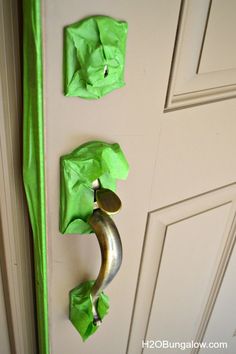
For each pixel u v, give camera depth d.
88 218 0.49
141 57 0.43
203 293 0.84
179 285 0.77
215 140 0.58
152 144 0.51
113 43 0.39
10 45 0.38
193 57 0.48
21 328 0.63
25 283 0.57
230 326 1.03
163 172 0.56
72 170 0.45
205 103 0.53
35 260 0.53
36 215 0.48
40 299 0.56
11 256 0.53
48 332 0.61
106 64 0.39
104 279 0.48
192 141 0.55
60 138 0.43
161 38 0.43
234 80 0.54
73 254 0.55
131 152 0.50
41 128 0.41
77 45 0.38
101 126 0.45
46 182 0.45
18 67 0.39
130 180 0.53
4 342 0.65
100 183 0.48
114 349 0.77
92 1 0.37
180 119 0.52
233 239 0.78
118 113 0.45
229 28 0.48
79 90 0.41
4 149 0.43
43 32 0.36
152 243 0.64
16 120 0.42
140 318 0.77
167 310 0.80
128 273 0.65
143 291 0.71
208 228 0.70
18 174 0.46
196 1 0.44
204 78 0.51
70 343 0.66
